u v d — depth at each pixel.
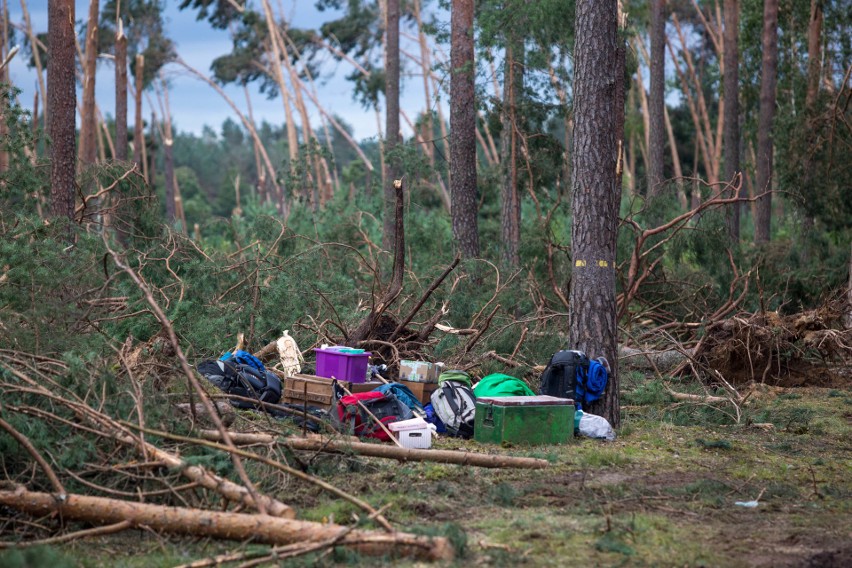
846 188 21.53
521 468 7.66
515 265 16.48
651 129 27.19
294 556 5.04
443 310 12.68
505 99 20.50
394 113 26.78
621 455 8.43
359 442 7.63
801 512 6.60
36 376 7.30
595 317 9.99
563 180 20.56
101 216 14.66
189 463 5.93
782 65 29.78
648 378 13.54
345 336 11.88
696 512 6.46
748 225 33.50
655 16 27.03
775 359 14.03
